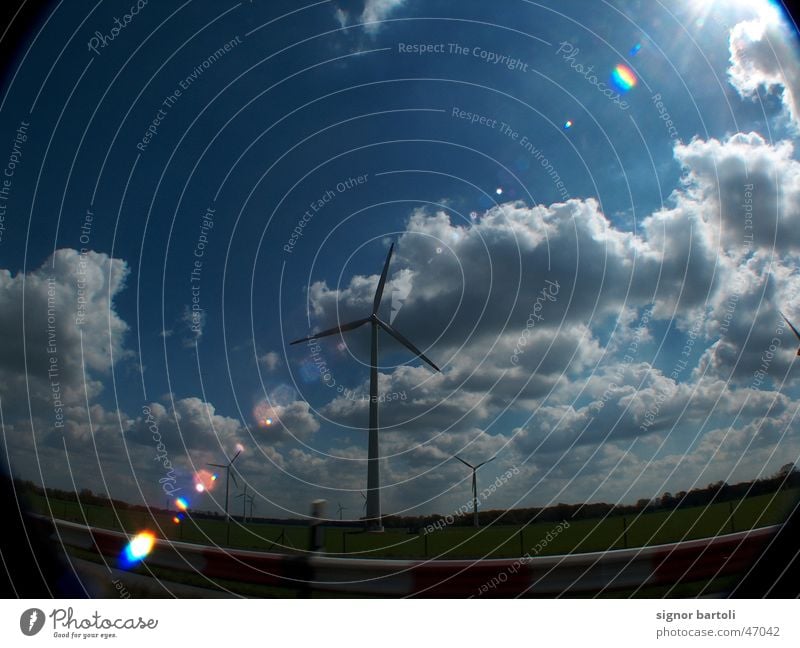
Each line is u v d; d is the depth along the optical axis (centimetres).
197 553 1393
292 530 2222
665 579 1150
